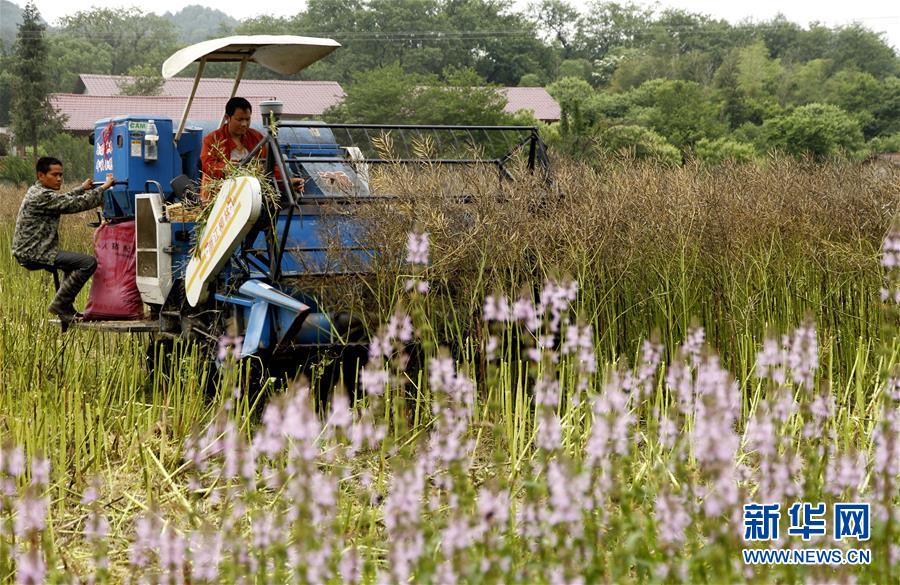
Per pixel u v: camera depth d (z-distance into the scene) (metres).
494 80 139.38
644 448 8.74
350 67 124.06
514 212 11.39
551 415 6.71
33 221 13.72
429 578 5.73
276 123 11.61
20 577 5.47
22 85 69.94
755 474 8.14
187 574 5.99
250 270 11.92
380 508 7.90
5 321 12.95
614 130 39.50
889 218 11.81
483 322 10.83
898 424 7.00
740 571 5.78
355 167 12.59
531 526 5.98
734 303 11.79
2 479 7.20
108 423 10.54
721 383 6.37
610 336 11.38
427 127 12.62
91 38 170.00
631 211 12.14
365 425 7.19
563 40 175.25
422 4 134.88
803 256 12.07
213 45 12.62
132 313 13.59
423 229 10.80
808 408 7.20
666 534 5.75
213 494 8.53
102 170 14.54
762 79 114.75
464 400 7.81
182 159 14.07
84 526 8.19
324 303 11.28
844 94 103.56
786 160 14.80
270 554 6.16
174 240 12.80
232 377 10.13
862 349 10.30
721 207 12.39
